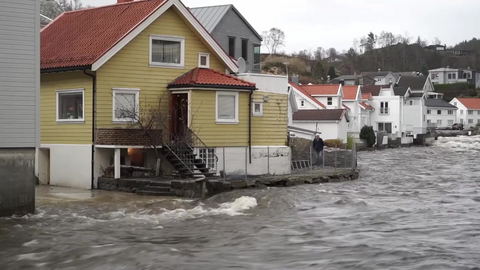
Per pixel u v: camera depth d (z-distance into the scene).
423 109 107.62
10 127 19.36
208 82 29.14
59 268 13.64
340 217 20.25
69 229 17.95
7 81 19.33
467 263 13.57
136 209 21.67
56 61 28.67
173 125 29.66
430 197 25.70
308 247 15.50
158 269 13.37
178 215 20.61
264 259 14.23
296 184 29.47
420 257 14.19
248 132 30.77
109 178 27.41
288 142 35.34
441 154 64.44
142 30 28.41
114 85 28.08
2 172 19.31
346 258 14.20
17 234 17.11
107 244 15.85
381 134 81.56
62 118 29.14
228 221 19.50
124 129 27.20
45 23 41.19
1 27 19.22
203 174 27.66
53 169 29.42
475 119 145.25
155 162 28.81
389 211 21.48
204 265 13.67
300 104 75.88
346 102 86.25
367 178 35.16
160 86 29.50
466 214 20.84
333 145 65.62
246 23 51.75
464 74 189.12
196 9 51.44
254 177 29.44
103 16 31.47
